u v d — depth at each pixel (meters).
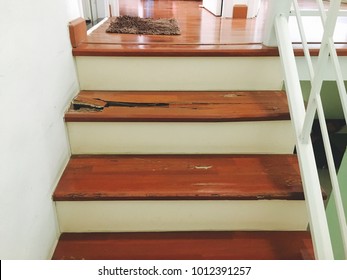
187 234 1.16
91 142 1.27
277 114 1.21
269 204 1.12
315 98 0.94
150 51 1.31
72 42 1.30
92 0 2.18
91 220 1.14
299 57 1.35
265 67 1.35
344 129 2.58
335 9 0.83
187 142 1.28
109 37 1.58
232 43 1.44
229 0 2.32
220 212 1.14
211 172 1.19
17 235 0.82
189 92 1.40
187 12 2.75
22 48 0.84
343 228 0.83
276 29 1.26
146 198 1.08
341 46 1.36
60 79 1.16
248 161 1.26
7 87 0.76
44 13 1.00
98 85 1.39
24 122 0.85
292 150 1.31
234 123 1.23
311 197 1.00
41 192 0.98
